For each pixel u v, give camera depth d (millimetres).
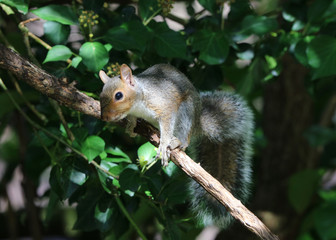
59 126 8477
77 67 7719
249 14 8773
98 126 7977
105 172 7512
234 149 9195
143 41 7859
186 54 8477
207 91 9133
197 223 8359
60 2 8977
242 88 9797
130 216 8336
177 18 9227
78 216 8000
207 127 8969
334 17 8672
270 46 8766
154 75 8109
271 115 11914
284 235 11648
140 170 7625
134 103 7672
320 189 11266
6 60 6797
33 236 10812
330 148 13625
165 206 7688
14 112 10391
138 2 8445
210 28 8820
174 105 7996
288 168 11859
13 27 10078
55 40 7820
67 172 7531
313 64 7938
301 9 8719
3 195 11492
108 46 7836
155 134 7727
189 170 6797
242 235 10555
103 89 7574
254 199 12016
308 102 11773
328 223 8547
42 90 7043
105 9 8969
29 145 8359
